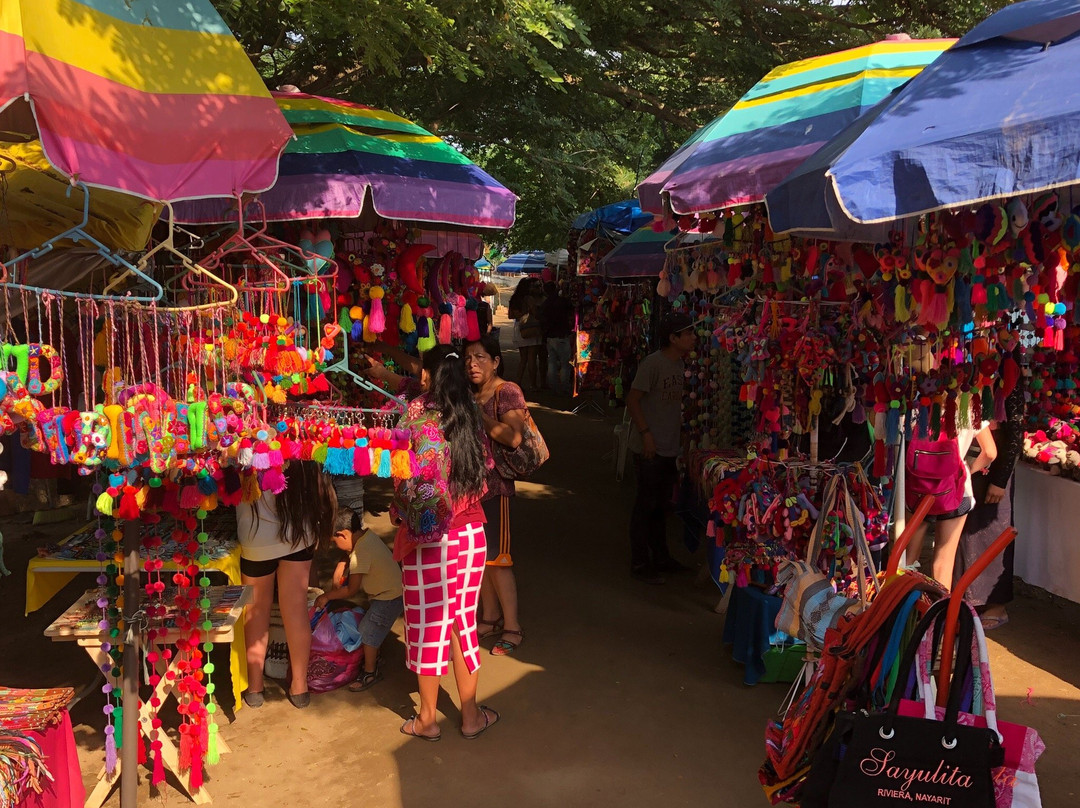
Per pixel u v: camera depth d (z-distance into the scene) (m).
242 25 5.86
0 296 3.12
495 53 5.85
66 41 2.48
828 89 4.27
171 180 2.57
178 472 2.88
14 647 4.76
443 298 5.10
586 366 12.68
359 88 8.27
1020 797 2.27
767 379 4.36
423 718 3.82
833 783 2.30
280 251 4.32
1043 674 4.53
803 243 4.14
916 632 2.37
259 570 4.02
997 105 2.45
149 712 3.44
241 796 3.41
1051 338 3.21
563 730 3.92
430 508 3.56
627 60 9.67
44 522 6.76
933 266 3.06
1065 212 3.40
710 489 5.40
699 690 4.32
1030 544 5.42
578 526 7.16
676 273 5.99
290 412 3.41
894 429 4.09
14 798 2.58
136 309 2.87
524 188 10.84
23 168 3.26
